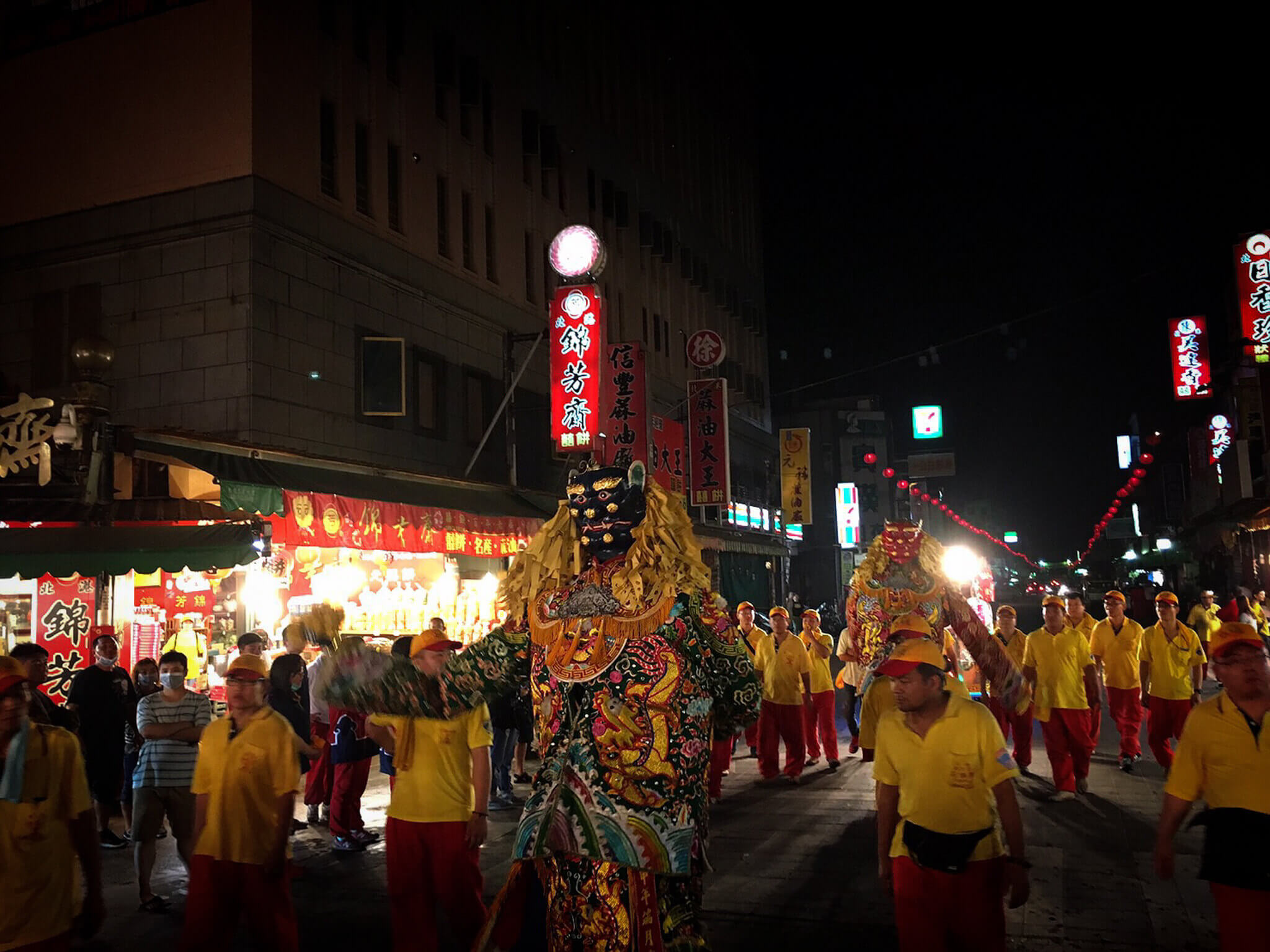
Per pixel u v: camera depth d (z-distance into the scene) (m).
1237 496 32.59
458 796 5.52
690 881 3.06
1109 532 63.84
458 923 5.49
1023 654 11.70
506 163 24.56
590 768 3.02
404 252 19.64
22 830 4.16
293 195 16.72
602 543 3.25
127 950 6.54
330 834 10.00
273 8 16.66
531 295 25.53
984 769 4.20
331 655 3.25
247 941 6.50
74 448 12.20
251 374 15.49
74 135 17.12
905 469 51.59
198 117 16.30
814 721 13.09
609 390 22.97
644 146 34.56
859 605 7.54
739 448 40.59
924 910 4.17
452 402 20.86
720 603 3.24
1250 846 4.05
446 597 17.06
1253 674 4.12
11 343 17.17
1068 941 6.19
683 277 37.06
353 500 14.30
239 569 13.59
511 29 25.47
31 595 12.08
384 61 19.81
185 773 7.46
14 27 17.78
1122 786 11.14
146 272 16.33
